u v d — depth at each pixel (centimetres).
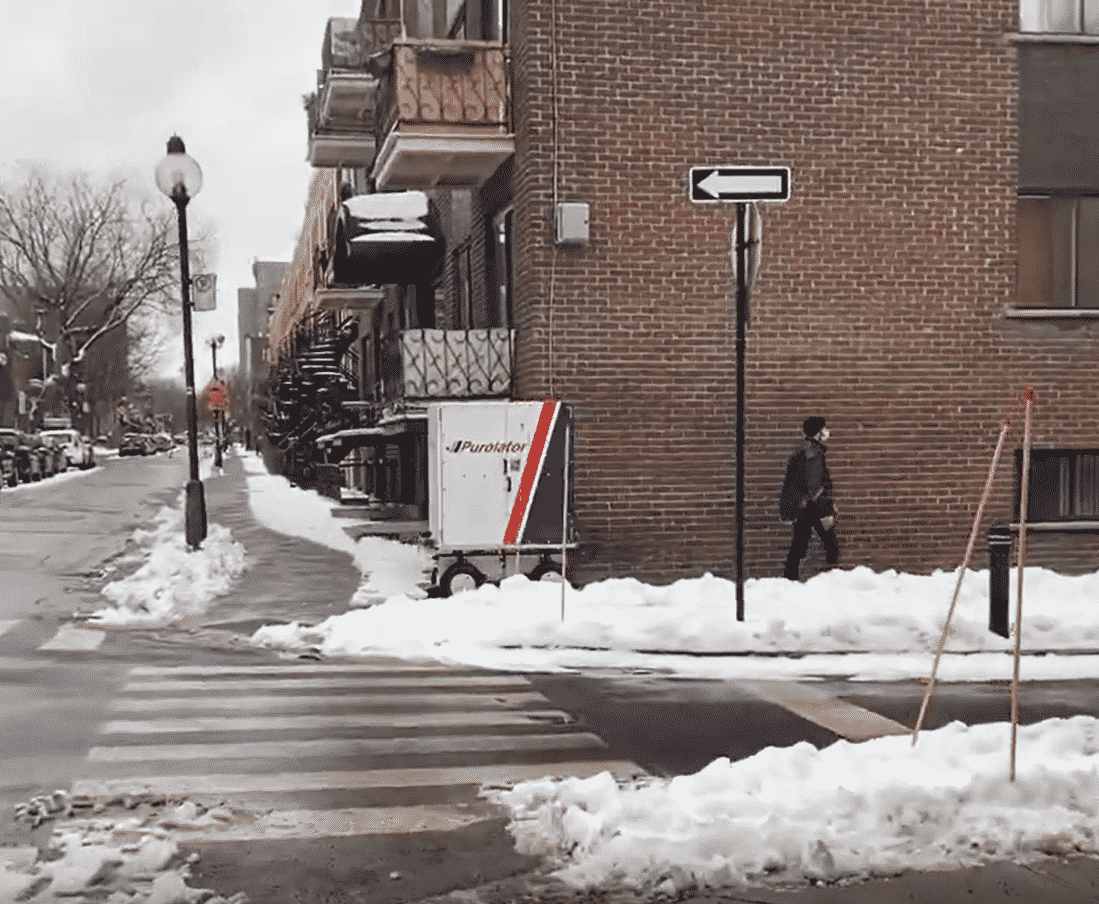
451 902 430
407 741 661
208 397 4606
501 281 1506
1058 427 1412
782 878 458
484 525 1235
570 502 1260
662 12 1323
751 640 969
